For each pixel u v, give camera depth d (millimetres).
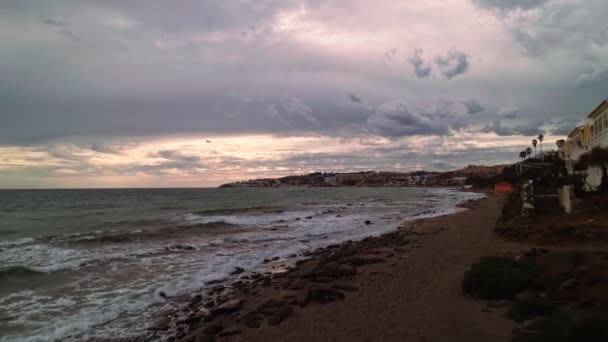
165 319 9695
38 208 53094
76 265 15375
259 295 11273
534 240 15422
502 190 77062
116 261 16438
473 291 9133
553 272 9281
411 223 29812
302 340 7590
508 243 15961
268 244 21188
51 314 10086
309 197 88500
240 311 9906
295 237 23766
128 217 37906
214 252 18688
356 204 59125
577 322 5812
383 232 25938
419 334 7262
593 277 7969
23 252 18688
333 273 12664
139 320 9664
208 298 11344
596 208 17688
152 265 15734
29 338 8570
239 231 26516
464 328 7230
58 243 21156
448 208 47688
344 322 8320
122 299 11336
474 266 10367
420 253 15773
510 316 7438
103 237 22562
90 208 52281
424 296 9586
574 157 39938
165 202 66812
